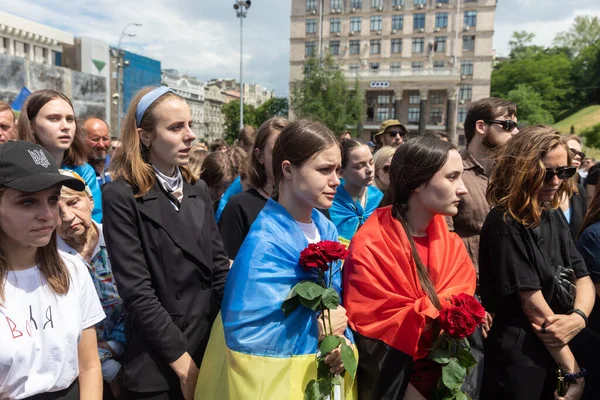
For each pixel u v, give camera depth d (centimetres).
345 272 199
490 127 295
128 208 191
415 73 5022
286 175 182
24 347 146
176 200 209
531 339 212
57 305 158
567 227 238
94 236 227
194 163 453
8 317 146
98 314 176
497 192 226
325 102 3469
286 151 180
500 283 214
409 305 182
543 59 7281
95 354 176
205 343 208
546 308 208
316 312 174
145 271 191
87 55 4584
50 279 157
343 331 180
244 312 167
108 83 4778
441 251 204
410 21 5272
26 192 142
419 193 201
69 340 159
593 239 240
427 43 5244
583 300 225
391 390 179
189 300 203
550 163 211
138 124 203
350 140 336
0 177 141
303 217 189
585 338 247
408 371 179
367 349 184
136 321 189
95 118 443
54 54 4462
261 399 160
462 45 5184
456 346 182
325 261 165
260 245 175
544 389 214
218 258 226
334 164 177
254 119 7394
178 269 199
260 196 279
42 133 298
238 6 2595
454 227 293
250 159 286
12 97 2464
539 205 222
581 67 7325
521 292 210
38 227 147
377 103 5506
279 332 166
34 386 149
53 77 2764
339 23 5491
